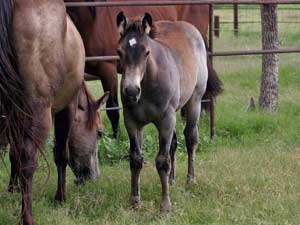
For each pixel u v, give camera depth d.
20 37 4.62
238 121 7.89
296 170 6.21
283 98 9.37
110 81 7.29
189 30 6.05
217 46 13.40
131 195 5.48
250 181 5.91
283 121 8.04
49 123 4.82
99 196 5.59
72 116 5.52
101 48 7.25
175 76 5.38
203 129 7.69
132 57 4.96
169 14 7.90
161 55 5.31
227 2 7.11
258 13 20.09
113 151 6.93
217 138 7.44
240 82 10.52
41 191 5.75
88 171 6.02
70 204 5.53
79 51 5.18
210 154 6.87
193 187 5.87
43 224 5.12
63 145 5.57
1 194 5.65
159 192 5.74
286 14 18.80
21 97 4.65
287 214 5.24
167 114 5.34
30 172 4.77
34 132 4.75
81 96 5.87
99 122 6.08
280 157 6.57
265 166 6.30
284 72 11.14
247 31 16.48
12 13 4.61
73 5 6.46
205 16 8.33
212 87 6.32
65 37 4.90
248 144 7.24
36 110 4.74
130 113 5.32
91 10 7.01
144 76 5.14
